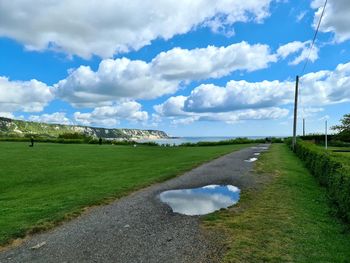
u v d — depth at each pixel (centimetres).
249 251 573
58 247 623
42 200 1018
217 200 996
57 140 5462
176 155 2725
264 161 2022
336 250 574
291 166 1773
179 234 676
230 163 1934
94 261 554
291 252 565
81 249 609
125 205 940
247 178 1364
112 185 1231
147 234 682
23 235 697
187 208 898
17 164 2019
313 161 1462
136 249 601
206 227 717
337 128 4856
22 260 570
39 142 5372
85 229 727
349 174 761
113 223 766
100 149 3481
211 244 613
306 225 714
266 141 5447
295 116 3172
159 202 973
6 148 3419
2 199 1084
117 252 590
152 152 3103
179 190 1160
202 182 1305
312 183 1256
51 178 1512
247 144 4869
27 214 848
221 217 789
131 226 739
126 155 2733
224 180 1334
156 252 585
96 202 966
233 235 658
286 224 723
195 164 1867
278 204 909
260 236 648
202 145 4966
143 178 1390
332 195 920
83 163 2100
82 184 1289
